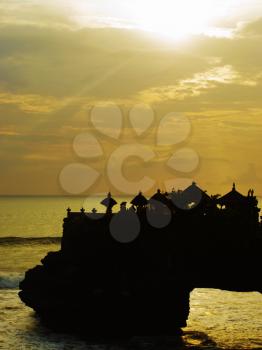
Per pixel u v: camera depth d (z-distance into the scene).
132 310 63.50
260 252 59.38
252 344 62.97
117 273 64.38
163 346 61.47
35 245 157.88
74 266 67.75
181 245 61.66
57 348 60.28
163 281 61.91
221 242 60.09
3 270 116.69
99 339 63.97
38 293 69.00
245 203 60.22
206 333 67.25
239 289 60.53
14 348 60.28
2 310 78.06
